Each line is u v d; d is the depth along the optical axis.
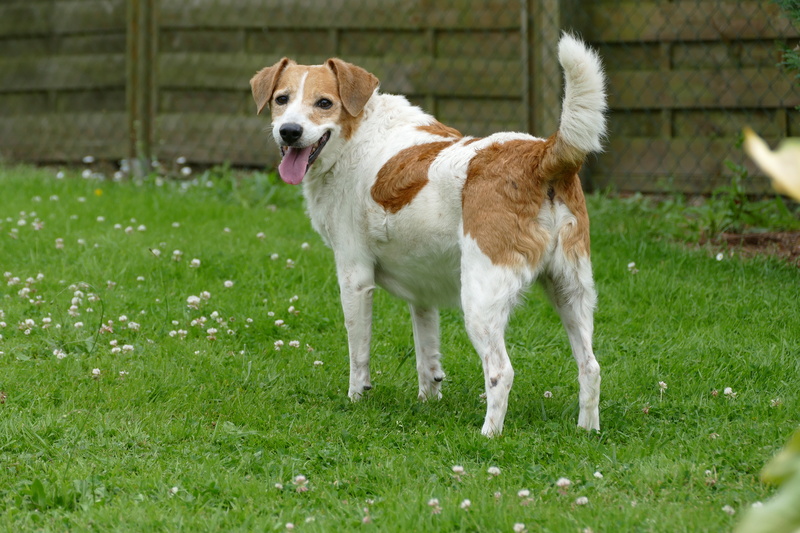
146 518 4.68
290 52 14.27
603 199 11.93
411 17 13.49
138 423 6.05
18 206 12.40
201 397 6.73
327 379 7.34
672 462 5.44
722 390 6.95
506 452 5.62
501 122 13.32
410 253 6.45
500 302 5.81
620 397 6.91
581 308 5.99
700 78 12.09
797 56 9.30
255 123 14.45
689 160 12.31
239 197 13.28
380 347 8.21
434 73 13.52
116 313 8.53
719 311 8.59
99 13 15.25
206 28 14.52
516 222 5.78
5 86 16.19
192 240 11.00
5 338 7.84
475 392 7.20
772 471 2.23
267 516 4.73
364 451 5.77
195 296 8.90
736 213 10.78
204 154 14.80
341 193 6.78
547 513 4.62
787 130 11.82
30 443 5.59
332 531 4.51
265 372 7.37
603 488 5.06
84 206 12.48
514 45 13.09
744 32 11.72
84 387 6.75
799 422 6.14
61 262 9.98
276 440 5.88
